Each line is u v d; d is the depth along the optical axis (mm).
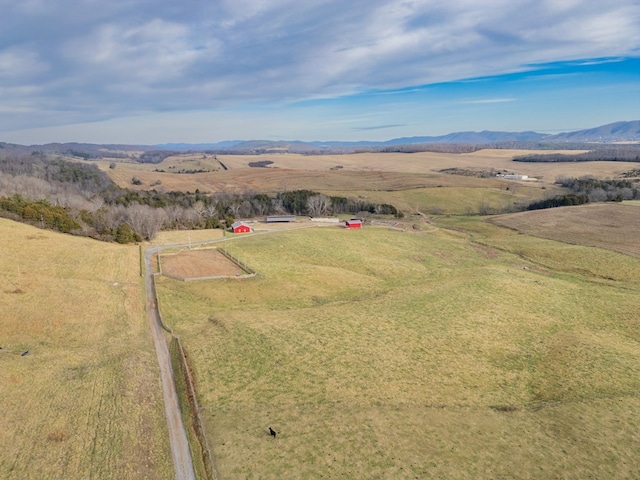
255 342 50375
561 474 30750
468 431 35781
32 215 98375
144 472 29484
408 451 32781
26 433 32250
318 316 59625
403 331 55375
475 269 87625
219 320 57062
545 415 38531
